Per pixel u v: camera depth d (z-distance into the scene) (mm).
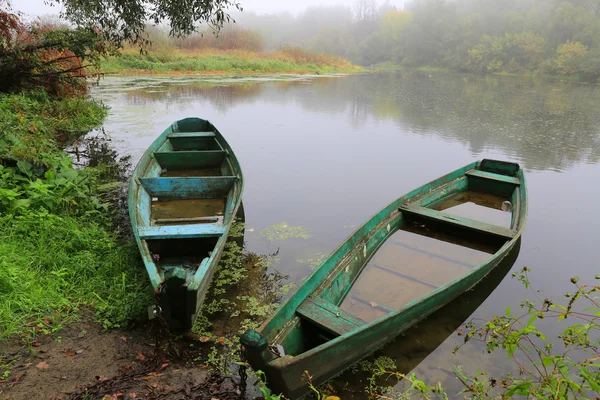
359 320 3053
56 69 10406
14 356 2766
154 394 2617
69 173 5164
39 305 3180
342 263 3959
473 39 46750
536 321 3555
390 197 6492
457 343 3289
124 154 8242
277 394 2525
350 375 2939
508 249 4156
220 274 4191
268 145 9453
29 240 3811
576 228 5527
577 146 9922
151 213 5211
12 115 6688
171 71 25969
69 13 8625
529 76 37406
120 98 15000
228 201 5219
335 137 10398
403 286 4035
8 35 9133
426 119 13133
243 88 19750
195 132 8461
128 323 3254
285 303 2992
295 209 5953
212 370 2904
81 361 2820
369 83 26656
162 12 8211
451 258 4594
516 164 6652
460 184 6574
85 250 3994
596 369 2955
